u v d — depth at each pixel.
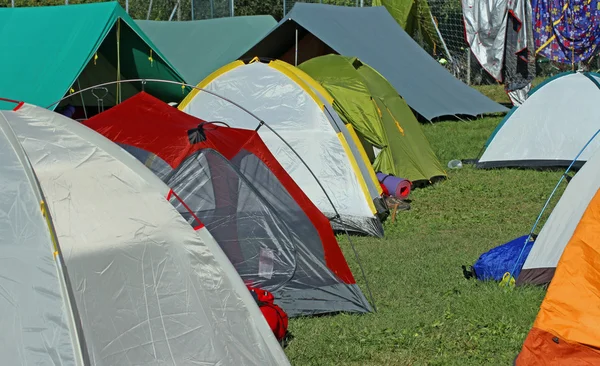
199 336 4.20
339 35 16.53
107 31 12.48
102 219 4.08
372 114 10.23
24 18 13.26
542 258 6.14
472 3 19.73
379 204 9.08
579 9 20.16
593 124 11.49
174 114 6.45
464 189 10.75
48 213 3.75
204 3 24.05
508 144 12.02
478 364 4.93
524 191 10.49
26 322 3.54
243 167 6.16
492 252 6.61
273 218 6.04
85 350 3.59
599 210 4.89
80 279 3.85
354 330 5.45
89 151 4.29
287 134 8.66
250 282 5.90
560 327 4.75
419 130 11.70
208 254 4.40
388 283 6.54
